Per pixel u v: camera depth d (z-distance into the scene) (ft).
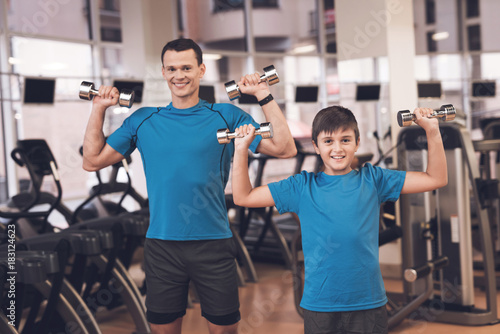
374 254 5.84
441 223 11.21
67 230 11.07
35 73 20.06
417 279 10.60
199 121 6.84
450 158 11.03
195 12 26.32
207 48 26.76
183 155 6.75
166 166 6.78
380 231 10.36
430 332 10.55
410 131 11.58
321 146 6.00
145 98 20.35
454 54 30.76
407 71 16.24
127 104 6.63
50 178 20.53
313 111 29.53
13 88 19.22
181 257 6.83
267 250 18.16
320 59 30.37
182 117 6.88
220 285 6.91
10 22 19.22
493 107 29.71
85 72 21.74
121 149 7.06
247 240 19.29
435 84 20.17
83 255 10.28
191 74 6.78
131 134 7.05
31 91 16.08
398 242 15.07
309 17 29.78
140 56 20.36
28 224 14.11
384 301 5.88
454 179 11.00
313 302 5.85
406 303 11.80
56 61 20.70
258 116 25.73
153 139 6.83
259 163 16.75
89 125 6.77
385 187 6.04
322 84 29.89
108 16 22.35
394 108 16.03
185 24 26.07
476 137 30.12
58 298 9.42
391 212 13.75
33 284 9.23
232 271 7.06
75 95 21.18
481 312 11.02
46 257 8.59
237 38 27.68
